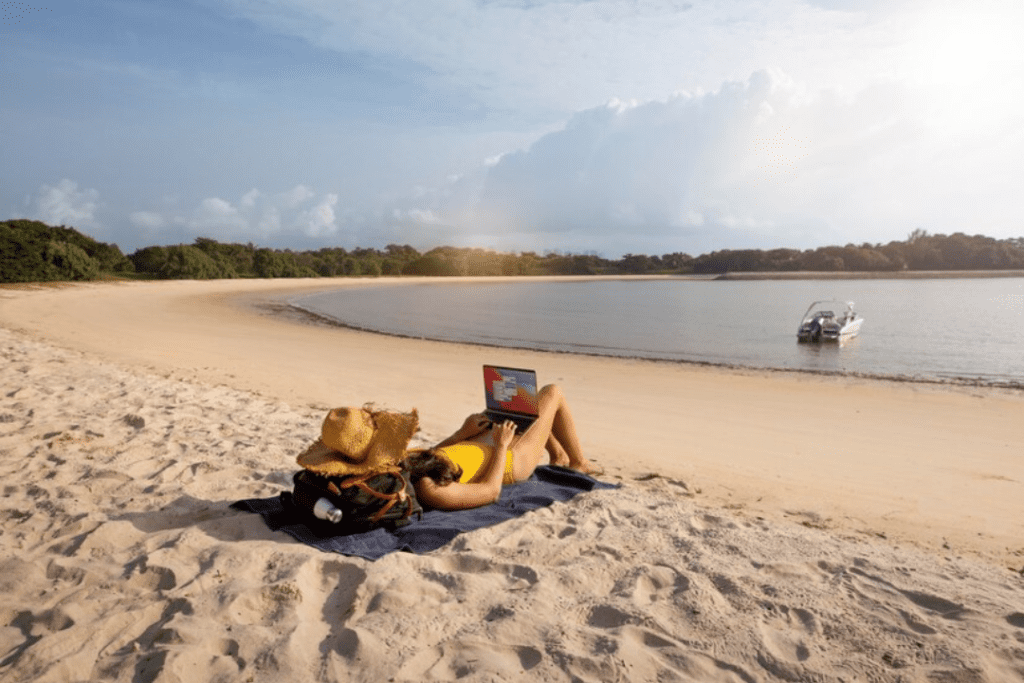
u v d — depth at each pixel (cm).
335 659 284
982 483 742
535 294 8262
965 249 19850
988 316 4700
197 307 4072
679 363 2109
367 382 1418
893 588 357
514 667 280
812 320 3027
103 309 3288
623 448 889
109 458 603
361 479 400
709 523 473
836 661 286
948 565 408
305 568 361
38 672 273
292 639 296
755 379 1700
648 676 274
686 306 5975
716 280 16850
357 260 12825
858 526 557
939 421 1159
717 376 1752
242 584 343
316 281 9588
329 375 1501
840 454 893
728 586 356
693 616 325
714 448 913
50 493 499
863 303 6475
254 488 531
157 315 3209
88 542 398
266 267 10156
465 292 8394
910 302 6662
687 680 272
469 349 2373
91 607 326
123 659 283
